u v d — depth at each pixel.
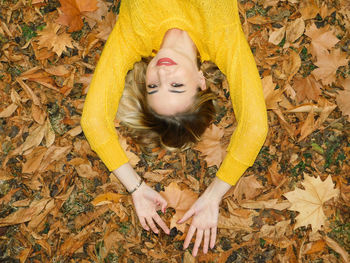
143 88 2.24
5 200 2.31
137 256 2.35
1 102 2.39
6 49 2.45
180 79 1.94
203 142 2.41
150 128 2.26
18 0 2.50
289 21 2.59
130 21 2.09
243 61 2.04
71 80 2.51
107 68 2.09
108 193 2.39
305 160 2.48
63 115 2.48
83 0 2.42
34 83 2.46
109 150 2.03
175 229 2.38
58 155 2.40
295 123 2.50
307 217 2.25
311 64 2.56
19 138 2.39
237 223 2.33
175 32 2.11
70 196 2.39
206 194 2.10
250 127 1.95
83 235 2.35
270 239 2.35
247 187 2.38
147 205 2.15
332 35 2.49
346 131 2.48
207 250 2.16
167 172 2.46
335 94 2.49
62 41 2.47
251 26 2.59
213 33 2.04
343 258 2.30
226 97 2.55
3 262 2.25
